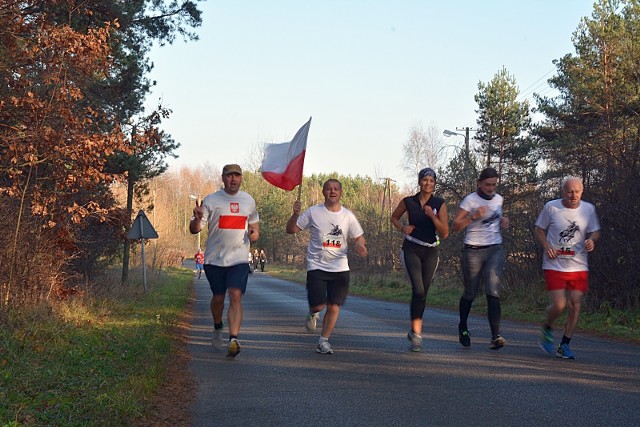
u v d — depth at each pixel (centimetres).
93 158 1176
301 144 848
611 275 1276
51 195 1180
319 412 546
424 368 720
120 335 959
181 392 629
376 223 3897
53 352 773
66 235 1220
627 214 1266
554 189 1734
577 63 3134
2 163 1148
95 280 1712
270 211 8038
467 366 728
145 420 526
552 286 782
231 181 811
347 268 834
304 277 4328
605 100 2608
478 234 850
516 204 1872
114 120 1255
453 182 2450
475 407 550
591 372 689
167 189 9825
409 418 521
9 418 502
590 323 1152
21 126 1187
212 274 820
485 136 4212
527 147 3394
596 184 1395
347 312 1491
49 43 1148
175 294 2130
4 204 1075
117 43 1669
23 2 1211
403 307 1689
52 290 1182
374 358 790
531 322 1243
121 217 1452
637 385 625
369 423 511
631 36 2919
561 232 779
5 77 1170
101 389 602
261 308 1644
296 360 786
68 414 522
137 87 1788
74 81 1209
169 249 5681
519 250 1755
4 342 773
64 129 1164
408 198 844
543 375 674
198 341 984
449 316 1380
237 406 574
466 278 858
